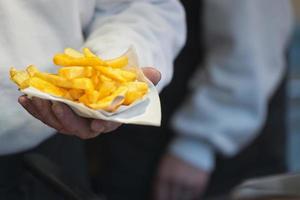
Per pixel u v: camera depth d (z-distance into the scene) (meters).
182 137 1.85
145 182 1.90
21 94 0.99
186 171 1.85
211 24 1.74
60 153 1.22
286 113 2.01
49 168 1.03
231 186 1.90
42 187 1.16
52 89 0.80
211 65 1.80
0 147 1.05
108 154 1.89
